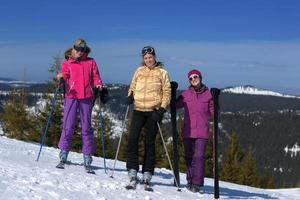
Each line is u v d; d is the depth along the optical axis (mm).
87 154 7281
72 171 6965
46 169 6676
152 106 6469
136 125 6531
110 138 25938
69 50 7461
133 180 6328
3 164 6496
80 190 5590
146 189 6332
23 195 4867
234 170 35656
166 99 6484
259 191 11430
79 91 7352
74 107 7375
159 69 6590
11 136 30922
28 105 31609
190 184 7250
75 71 7375
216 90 7059
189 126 7246
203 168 7215
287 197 10672
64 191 5395
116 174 7430
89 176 6664
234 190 9398
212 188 8617
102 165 8859
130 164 6430
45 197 4969
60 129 27922
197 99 7266
